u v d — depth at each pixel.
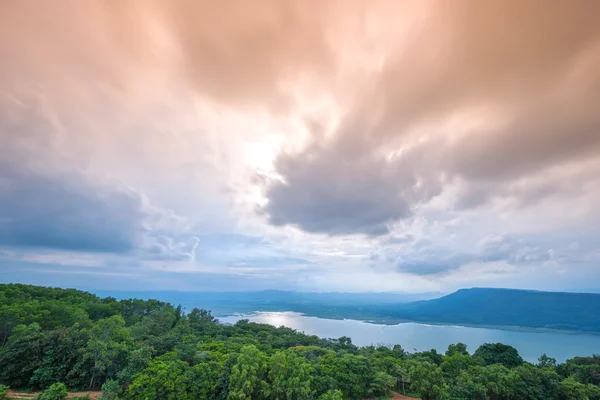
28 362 69.81
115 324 83.00
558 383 80.75
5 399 61.09
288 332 162.25
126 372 66.38
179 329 120.25
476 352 120.94
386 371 88.38
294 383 61.88
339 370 73.75
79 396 61.84
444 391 70.94
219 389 64.00
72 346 73.62
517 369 85.88
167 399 58.41
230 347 90.25
